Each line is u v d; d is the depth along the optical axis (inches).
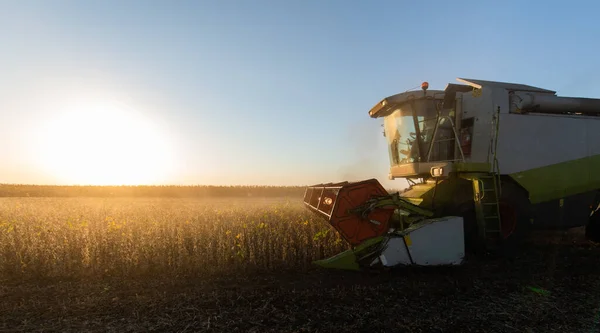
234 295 207.8
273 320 171.9
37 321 169.5
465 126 354.3
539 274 258.5
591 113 379.6
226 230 334.0
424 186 365.4
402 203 264.4
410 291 217.2
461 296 209.6
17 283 229.9
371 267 250.2
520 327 167.3
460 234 261.9
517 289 224.1
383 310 186.1
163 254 274.1
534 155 342.6
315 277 247.9
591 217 379.9
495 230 315.6
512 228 334.6
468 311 186.2
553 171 347.9
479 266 280.2
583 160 360.2
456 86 353.1
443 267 257.3
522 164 338.3
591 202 366.3
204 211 477.7
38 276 243.1
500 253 314.0
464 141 353.1
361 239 256.7
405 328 165.0
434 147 359.3
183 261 268.1
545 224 349.1
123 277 243.3
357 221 256.4
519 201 335.6
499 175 325.7
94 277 242.2
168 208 603.8
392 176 411.2
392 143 406.0
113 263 260.5
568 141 356.5
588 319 176.9
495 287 227.5
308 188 375.9
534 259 307.1
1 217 441.7
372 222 257.8
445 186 333.1
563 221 355.6
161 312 180.9
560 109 359.9
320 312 182.9
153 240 292.7
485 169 326.6
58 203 745.0
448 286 227.8
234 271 259.3
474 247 319.9
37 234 310.3
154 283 230.8
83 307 187.2
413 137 372.8
